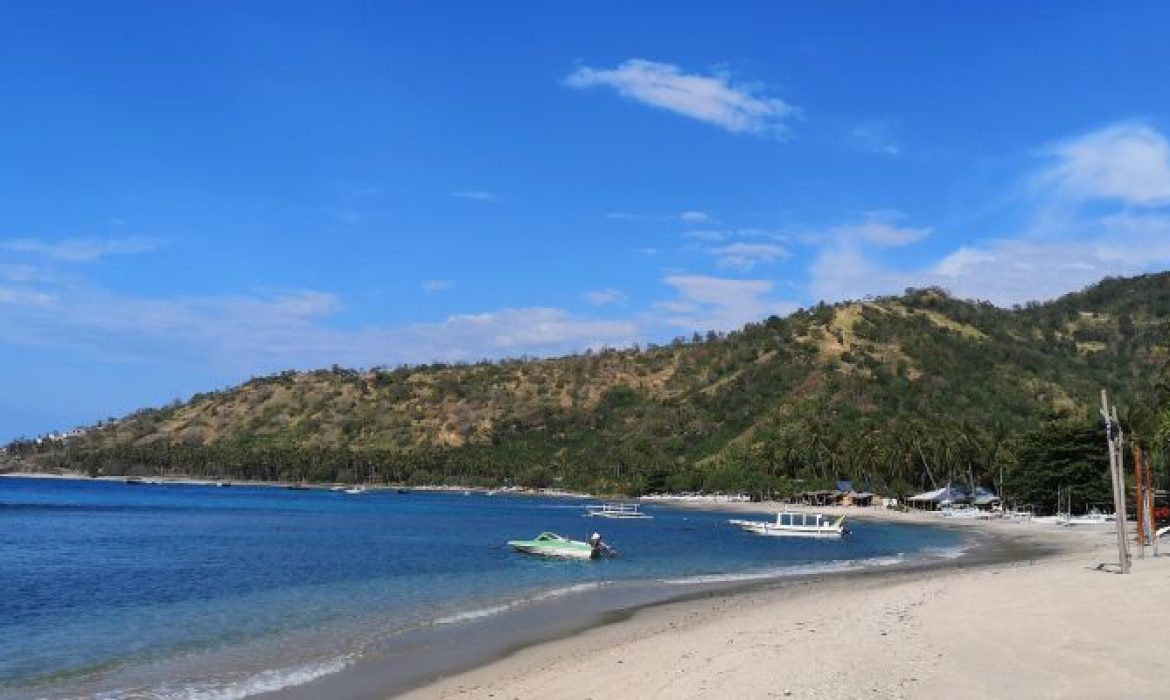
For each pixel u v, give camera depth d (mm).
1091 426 116812
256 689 21953
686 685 18656
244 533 88000
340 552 66562
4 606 37219
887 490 179125
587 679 20922
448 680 22609
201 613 35094
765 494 199000
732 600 37781
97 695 21453
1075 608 25422
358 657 25922
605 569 55562
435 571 53188
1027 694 15867
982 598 29094
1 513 119938
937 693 16297
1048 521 110438
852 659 19875
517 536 89250
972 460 166250
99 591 42312
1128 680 16438
